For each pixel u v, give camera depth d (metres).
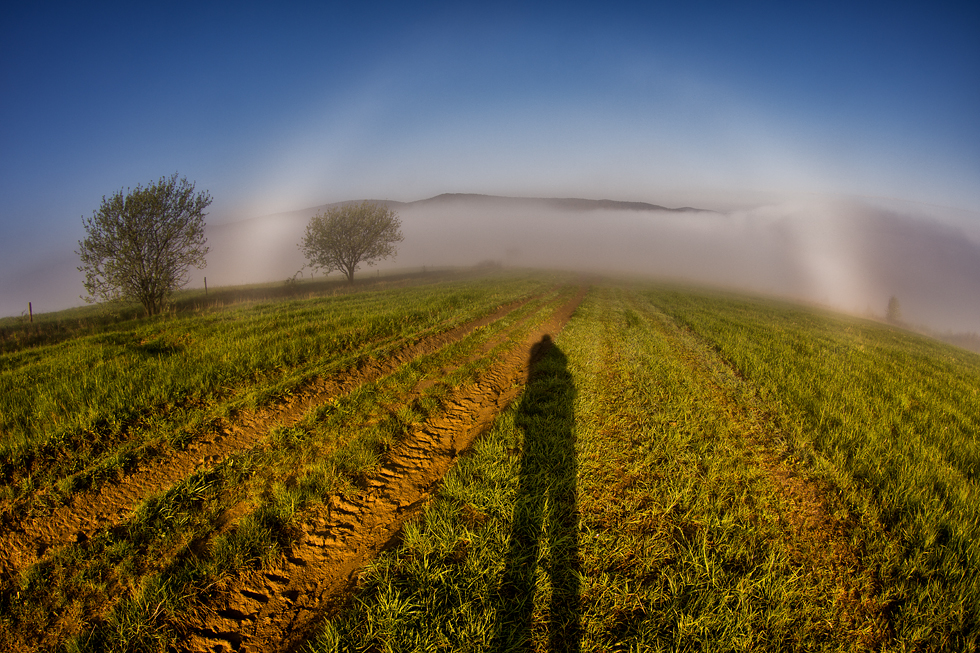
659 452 5.19
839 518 4.12
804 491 4.59
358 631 2.80
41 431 4.57
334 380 7.35
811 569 3.42
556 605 3.03
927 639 2.85
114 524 3.71
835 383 8.59
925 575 3.34
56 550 3.38
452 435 5.98
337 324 10.70
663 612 2.93
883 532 3.88
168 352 7.78
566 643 2.74
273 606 3.06
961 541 3.64
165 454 4.73
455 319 13.11
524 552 3.48
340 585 3.27
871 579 3.35
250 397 6.09
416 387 7.51
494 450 5.11
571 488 4.36
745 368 9.64
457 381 7.82
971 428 6.61
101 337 8.76
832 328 21.05
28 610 2.89
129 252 15.96
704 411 6.68
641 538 3.68
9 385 5.81
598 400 6.94
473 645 2.69
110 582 3.15
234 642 2.78
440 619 2.87
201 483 4.28
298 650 2.74
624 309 19.80
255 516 3.85
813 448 5.61
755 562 3.44
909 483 4.60
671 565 3.37
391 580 3.18
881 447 5.48
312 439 5.36
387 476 4.80
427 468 5.07
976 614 2.97
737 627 2.79
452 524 3.83
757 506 4.20
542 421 6.00
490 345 10.70
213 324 10.36
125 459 4.44
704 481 4.58
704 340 13.20
